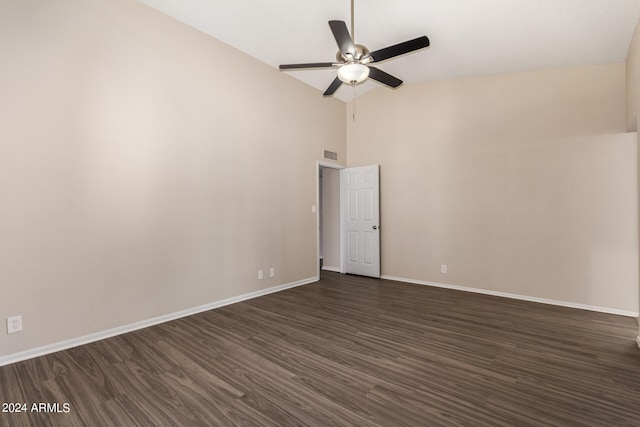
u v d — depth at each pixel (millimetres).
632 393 1969
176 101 3334
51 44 2523
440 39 3537
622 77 3457
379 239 5285
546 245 3871
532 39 3330
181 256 3389
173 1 3082
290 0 3062
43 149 2494
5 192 2330
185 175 3414
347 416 1763
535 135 3928
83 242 2703
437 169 4695
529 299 3979
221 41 3756
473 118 4383
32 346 2453
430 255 4785
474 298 4094
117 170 2902
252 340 2789
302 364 2354
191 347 2645
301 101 4828
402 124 5031
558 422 1702
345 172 5656
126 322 2969
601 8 2766
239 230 3967
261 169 4230
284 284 4574
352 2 2865
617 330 2998
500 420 1720
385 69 4355
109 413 1790
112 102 2863
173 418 1746
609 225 3518
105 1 2822
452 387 2047
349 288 4629
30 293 2443
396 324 3178
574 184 3695
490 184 4250
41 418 1750
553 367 2299
